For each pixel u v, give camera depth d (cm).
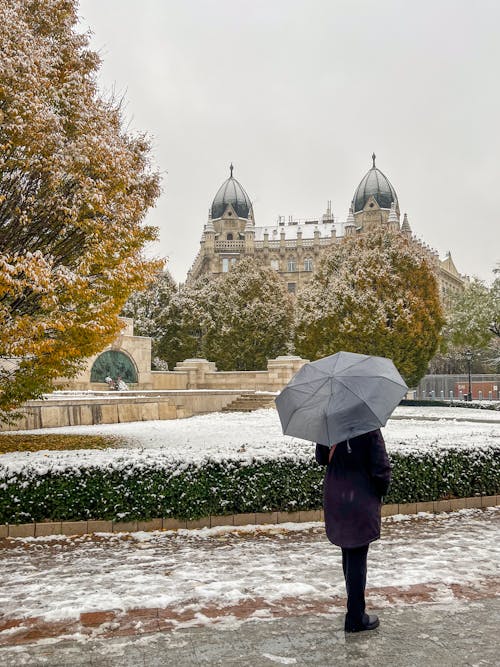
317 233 12212
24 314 1152
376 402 457
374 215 12269
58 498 782
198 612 476
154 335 4912
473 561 636
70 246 1193
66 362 1205
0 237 1089
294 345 4816
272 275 5538
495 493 1008
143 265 1192
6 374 1214
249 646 412
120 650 407
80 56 1220
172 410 2303
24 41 987
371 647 411
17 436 1509
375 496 454
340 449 464
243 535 793
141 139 1329
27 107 978
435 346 4125
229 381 3281
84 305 1154
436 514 926
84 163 1045
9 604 500
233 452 870
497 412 2952
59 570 612
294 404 480
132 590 533
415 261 4091
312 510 861
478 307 4269
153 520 802
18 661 392
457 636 430
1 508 769
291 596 514
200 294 5525
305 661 390
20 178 1045
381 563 628
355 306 3966
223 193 13062
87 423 1939
